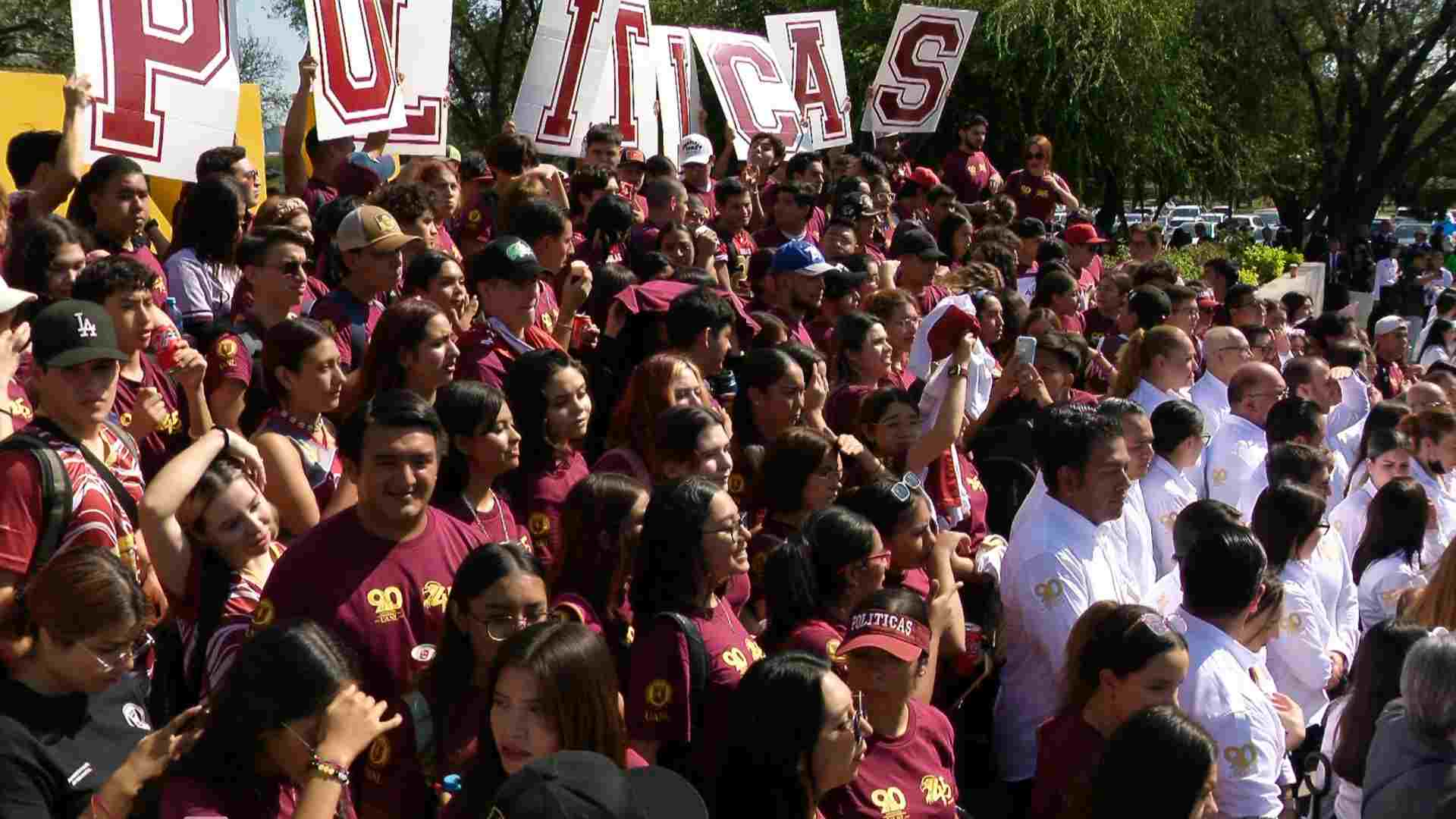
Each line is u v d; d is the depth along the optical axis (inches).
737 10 943.7
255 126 418.9
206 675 155.9
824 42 549.6
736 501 221.1
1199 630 184.1
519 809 96.3
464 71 1180.5
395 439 152.2
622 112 446.0
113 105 244.1
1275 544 221.5
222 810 117.5
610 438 210.4
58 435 158.4
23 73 346.6
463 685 144.4
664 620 157.5
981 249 408.8
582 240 327.0
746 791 139.6
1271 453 257.8
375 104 317.1
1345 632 245.8
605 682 128.1
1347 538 289.4
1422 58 1155.3
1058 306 366.3
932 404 243.4
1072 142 875.4
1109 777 144.4
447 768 142.9
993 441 264.1
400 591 152.6
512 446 177.2
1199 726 144.7
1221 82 1042.1
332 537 153.9
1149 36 857.5
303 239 213.8
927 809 159.0
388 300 235.5
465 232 324.5
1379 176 1200.2
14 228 233.9
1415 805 161.6
